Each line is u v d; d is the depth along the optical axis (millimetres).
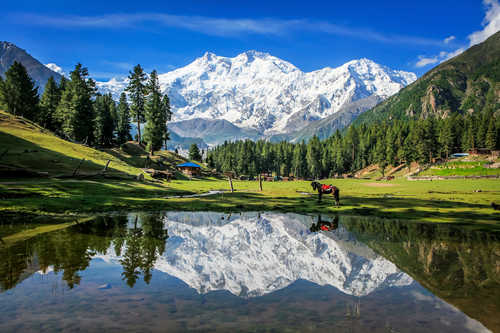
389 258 8492
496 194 39469
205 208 23234
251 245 10188
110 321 3996
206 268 7160
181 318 4176
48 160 40250
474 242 10992
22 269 6590
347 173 181750
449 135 145625
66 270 6586
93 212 18891
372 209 23234
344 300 5090
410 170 145625
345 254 8922
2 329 3658
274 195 39031
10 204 18234
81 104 80625
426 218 18156
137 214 18875
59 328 3723
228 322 3998
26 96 84875
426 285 5996
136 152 92812
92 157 51375
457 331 3826
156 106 95438
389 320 4234
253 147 185375
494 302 5082
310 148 180250
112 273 6469
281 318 4250
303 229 14094
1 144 41281
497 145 142500
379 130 196375
